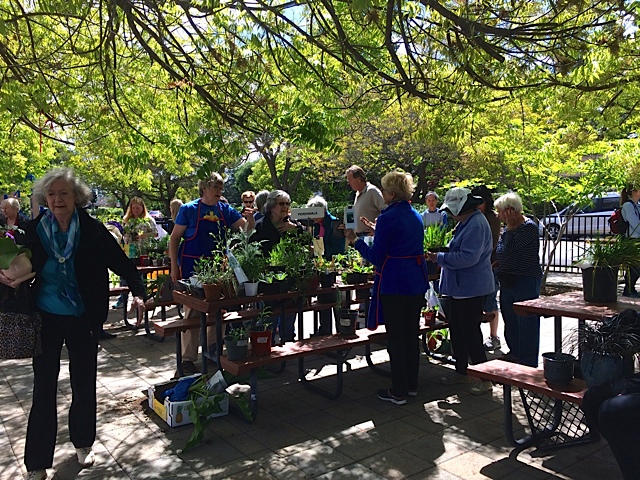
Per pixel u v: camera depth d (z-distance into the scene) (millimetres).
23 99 4617
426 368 5402
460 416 4105
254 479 3158
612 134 8586
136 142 5664
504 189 10164
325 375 5180
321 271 5289
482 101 4227
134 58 5023
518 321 4945
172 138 5652
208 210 5258
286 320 6008
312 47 4758
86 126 6078
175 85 4309
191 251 5234
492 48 3678
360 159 17359
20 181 16422
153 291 6895
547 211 12219
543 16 3553
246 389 4789
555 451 3490
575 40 3699
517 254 4859
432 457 3422
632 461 2521
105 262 3367
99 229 3336
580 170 8984
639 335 2895
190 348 5297
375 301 4363
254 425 3959
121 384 4926
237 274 4500
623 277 4055
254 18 3744
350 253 6047
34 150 12227
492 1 3789
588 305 3836
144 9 3953
